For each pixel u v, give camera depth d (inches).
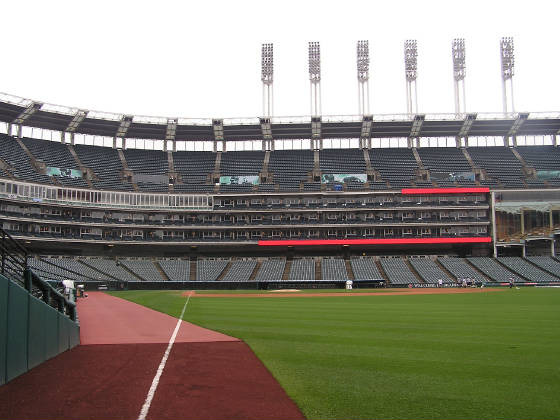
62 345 570.3
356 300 1569.9
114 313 1114.1
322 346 612.1
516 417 326.6
